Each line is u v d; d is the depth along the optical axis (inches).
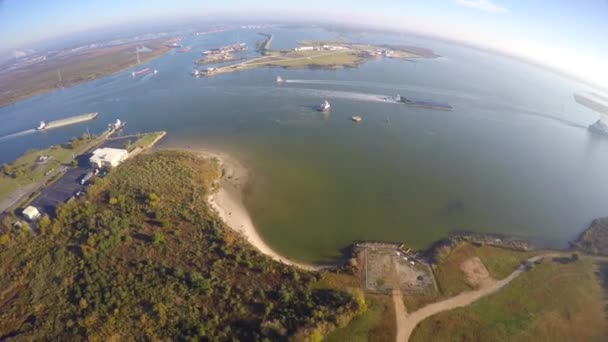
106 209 3983.8
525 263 3503.9
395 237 3932.1
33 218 3949.3
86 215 3836.1
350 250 3718.0
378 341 2618.1
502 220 4303.6
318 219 4220.0
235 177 5123.0
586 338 2736.2
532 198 4793.3
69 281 3024.1
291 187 4896.7
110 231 3545.8
